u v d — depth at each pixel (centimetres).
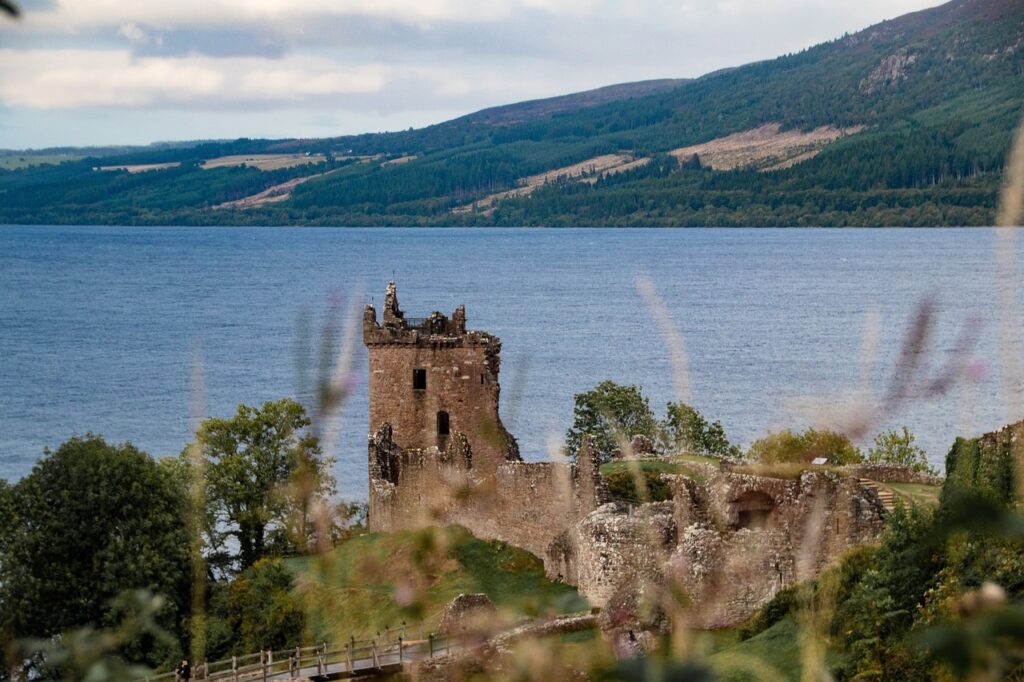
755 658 4747
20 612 8262
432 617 7000
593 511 8850
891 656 3938
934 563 4275
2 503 8756
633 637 3581
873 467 8506
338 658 6588
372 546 5191
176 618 7619
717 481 7681
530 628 6156
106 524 8644
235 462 10206
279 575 7631
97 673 2238
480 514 10144
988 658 823
